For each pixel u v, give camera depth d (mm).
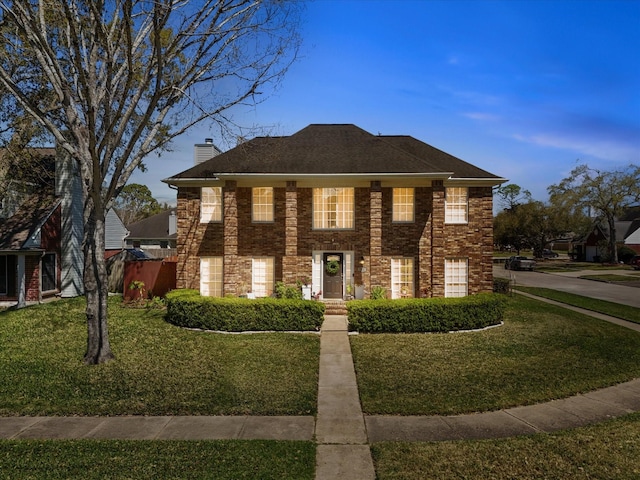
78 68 8961
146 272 19656
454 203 18266
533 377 9359
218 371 9719
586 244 58750
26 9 9734
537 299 22672
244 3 10578
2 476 5430
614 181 47875
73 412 7605
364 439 6621
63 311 17297
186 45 10516
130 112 10742
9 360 10555
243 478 5418
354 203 18188
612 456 5980
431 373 9625
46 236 21172
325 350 11570
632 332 14008
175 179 17938
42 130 17609
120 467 5664
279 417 7449
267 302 13680
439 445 6367
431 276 16859
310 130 20312
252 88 12047
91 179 10648
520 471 5602
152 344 12000
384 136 21562
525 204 58156
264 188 18438
